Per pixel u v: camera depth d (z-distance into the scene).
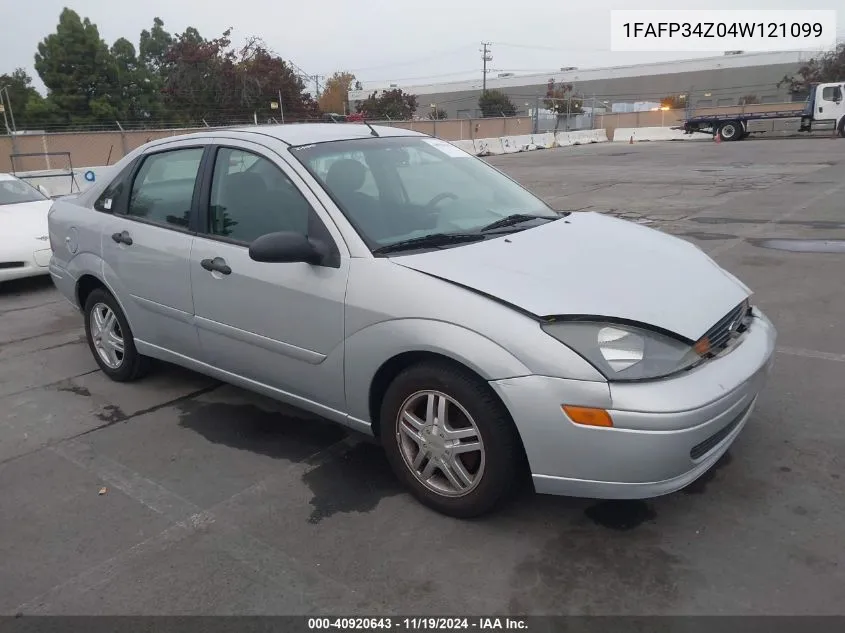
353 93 74.62
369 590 2.68
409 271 3.01
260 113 39.16
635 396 2.58
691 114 44.72
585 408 2.61
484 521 3.07
